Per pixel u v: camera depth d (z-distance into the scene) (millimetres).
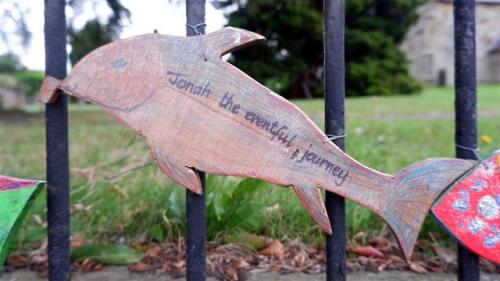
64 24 489
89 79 466
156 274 672
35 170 1236
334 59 485
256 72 5367
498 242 464
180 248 731
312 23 5211
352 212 771
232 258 703
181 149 465
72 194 835
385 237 767
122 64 466
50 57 482
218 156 464
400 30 5758
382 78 5707
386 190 465
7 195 468
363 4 5348
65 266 502
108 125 2645
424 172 466
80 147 1680
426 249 739
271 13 5043
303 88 5875
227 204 745
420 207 465
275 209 785
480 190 467
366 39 5469
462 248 497
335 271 491
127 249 708
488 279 648
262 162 464
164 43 466
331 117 486
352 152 1174
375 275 667
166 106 464
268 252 717
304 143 465
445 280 651
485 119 2504
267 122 464
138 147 1400
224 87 463
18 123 3174
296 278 653
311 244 749
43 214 830
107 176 934
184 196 758
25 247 746
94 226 787
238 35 461
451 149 1357
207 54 463
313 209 467
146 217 794
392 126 2072
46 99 474
